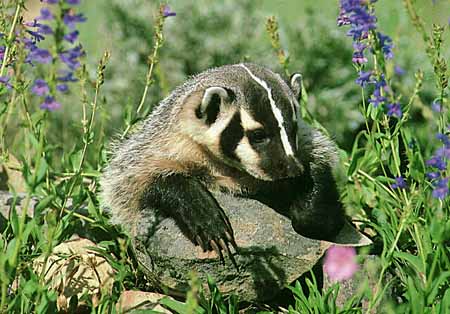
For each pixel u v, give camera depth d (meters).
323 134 9.81
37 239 8.86
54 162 12.21
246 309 8.49
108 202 9.30
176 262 8.25
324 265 8.23
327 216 8.79
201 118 8.68
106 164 10.16
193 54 14.28
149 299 8.17
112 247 9.13
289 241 8.27
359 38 8.36
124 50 14.38
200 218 8.31
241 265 8.23
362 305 7.89
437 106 8.29
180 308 7.75
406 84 12.49
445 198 8.09
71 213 8.42
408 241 8.68
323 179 8.98
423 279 7.95
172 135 8.91
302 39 14.08
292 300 8.56
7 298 7.29
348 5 7.57
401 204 9.02
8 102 9.45
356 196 9.69
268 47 14.13
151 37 14.41
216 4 14.66
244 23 14.49
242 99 8.55
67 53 6.55
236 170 8.87
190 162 8.88
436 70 8.20
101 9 15.84
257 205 8.54
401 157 10.21
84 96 9.19
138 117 10.41
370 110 9.41
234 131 8.55
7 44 8.59
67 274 8.46
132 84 14.07
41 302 7.38
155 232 8.40
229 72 8.97
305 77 13.77
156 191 8.69
